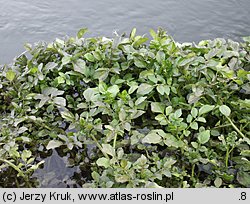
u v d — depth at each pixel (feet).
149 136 8.71
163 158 9.11
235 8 14.51
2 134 9.08
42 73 9.93
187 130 9.09
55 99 9.57
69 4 14.83
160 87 9.47
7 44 13.11
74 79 10.44
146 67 10.06
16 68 10.51
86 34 13.46
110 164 8.25
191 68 9.93
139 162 8.18
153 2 14.87
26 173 8.96
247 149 8.95
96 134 9.27
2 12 14.44
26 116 9.30
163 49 10.15
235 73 9.88
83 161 9.50
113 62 10.21
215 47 10.49
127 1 14.92
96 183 8.25
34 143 9.76
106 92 9.31
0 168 8.95
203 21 13.93
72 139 8.86
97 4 14.79
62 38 13.33
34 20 14.10
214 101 9.68
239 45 11.32
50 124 9.90
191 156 8.66
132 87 9.53
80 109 10.40
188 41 13.11
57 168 9.41
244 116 9.39
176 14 14.29
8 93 10.18
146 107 9.97
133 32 10.69
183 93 10.02
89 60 10.14
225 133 9.64
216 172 8.53
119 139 9.70
